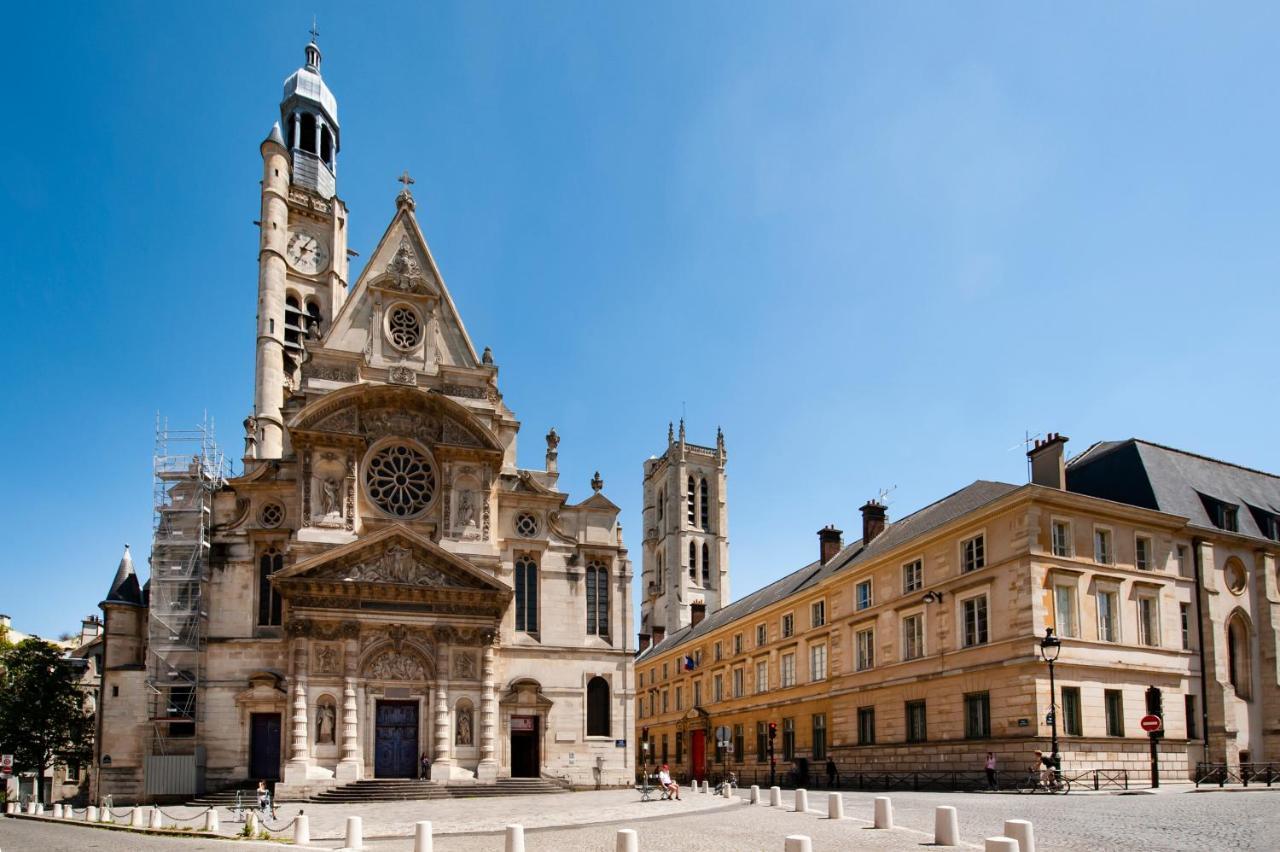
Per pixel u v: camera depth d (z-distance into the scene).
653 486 146.75
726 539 139.62
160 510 52.66
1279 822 22.83
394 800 45.66
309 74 76.31
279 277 66.38
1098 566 44.72
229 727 49.22
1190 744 45.59
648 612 145.50
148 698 49.47
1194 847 19.27
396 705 50.25
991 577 44.75
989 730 43.91
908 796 39.41
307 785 46.50
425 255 59.16
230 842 26.30
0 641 73.44
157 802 47.53
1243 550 51.12
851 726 55.53
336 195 75.62
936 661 48.09
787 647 64.88
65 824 38.12
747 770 69.00
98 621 99.75
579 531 57.75
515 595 55.44
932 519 53.78
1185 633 47.66
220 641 50.09
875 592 54.56
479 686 51.22
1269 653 50.25
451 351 58.19
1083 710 42.25
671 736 87.44
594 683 55.66
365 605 49.72
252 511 52.66
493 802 43.44
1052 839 21.47
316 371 55.03
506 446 58.75
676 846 22.70
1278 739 48.91
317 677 48.47
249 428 59.44
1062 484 45.88
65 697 64.25
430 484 54.75
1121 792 36.59
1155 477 50.66
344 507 52.12
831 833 24.36
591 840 24.80
